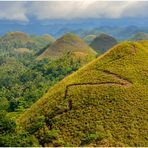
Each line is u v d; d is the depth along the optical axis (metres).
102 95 90.19
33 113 93.44
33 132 84.12
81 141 77.56
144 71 97.50
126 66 100.00
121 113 84.19
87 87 94.12
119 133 78.81
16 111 132.88
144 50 108.25
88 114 85.06
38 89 176.50
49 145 78.00
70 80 101.19
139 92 90.38
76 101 89.81
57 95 95.00
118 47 109.25
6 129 82.50
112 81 94.75
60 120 85.19
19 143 74.81
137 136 78.06
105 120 82.62
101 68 101.25
